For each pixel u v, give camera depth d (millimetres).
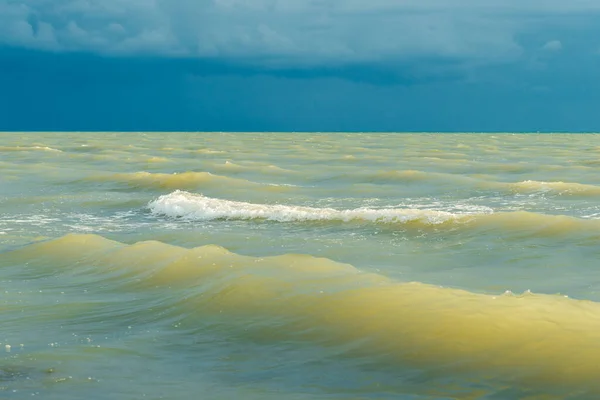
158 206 23531
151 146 67812
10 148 59906
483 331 8555
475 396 7109
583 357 7750
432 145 71688
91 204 25234
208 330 9531
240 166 39438
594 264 14227
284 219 20797
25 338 9344
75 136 107000
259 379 7734
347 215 20250
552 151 57969
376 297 9883
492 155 52812
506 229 17609
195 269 12609
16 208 24375
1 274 13664
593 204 23531
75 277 13102
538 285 12695
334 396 7203
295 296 10367
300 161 46500
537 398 7000
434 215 19266
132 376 7840
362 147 66500
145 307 10812
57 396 7207
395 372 7809
